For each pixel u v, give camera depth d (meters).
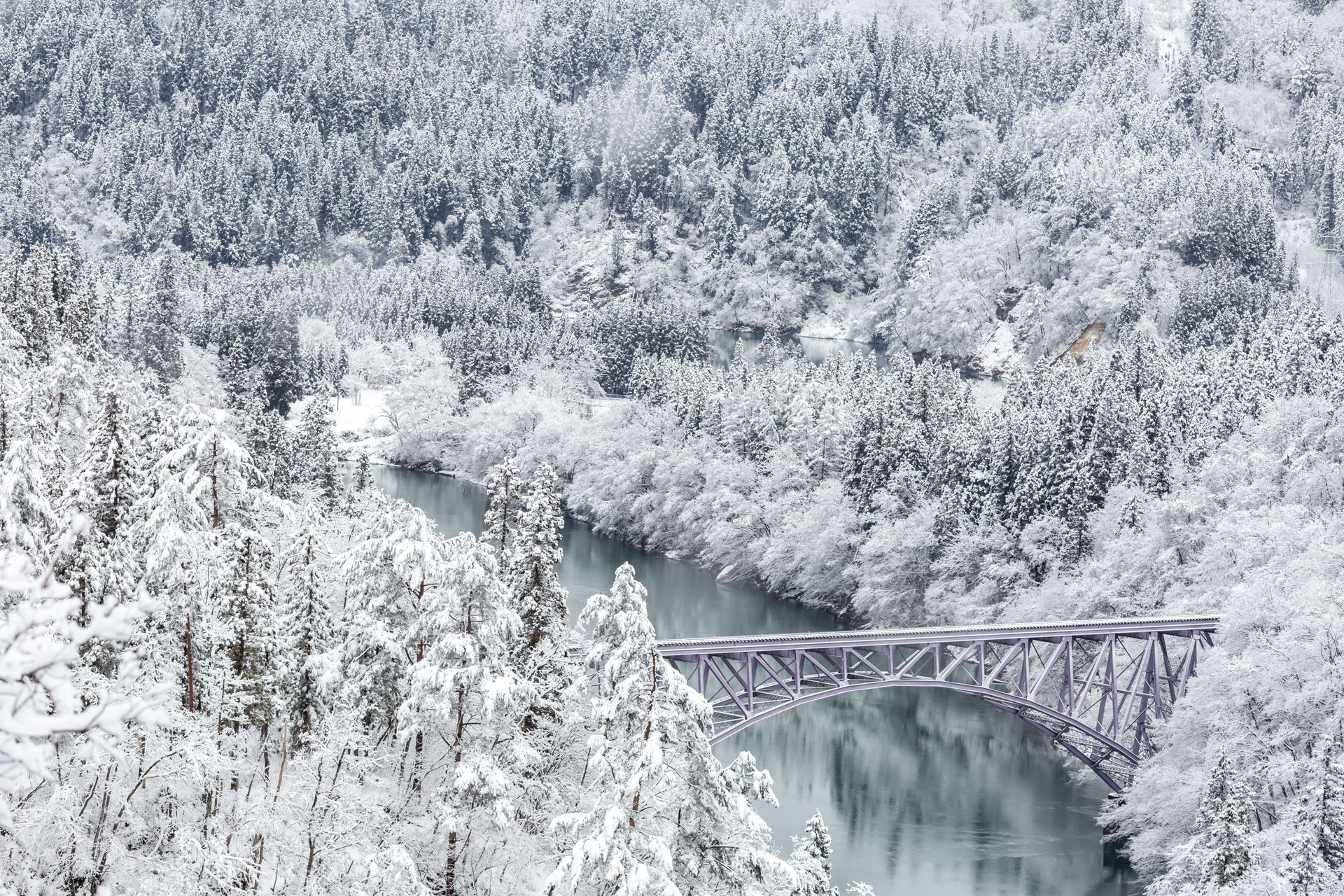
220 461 41.00
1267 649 61.28
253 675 37.34
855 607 106.56
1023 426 104.69
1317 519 79.50
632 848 29.77
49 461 46.94
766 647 58.97
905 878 59.06
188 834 30.05
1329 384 98.88
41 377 62.72
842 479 116.75
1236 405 101.06
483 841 39.78
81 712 7.41
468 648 36.16
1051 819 67.81
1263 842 49.75
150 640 32.56
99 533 36.97
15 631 6.99
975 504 103.06
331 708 38.06
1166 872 58.84
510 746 37.78
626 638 33.50
